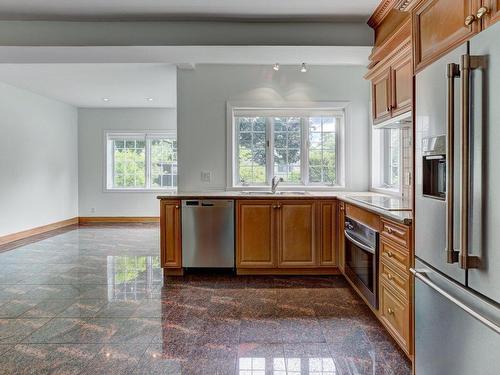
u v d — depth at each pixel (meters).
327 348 2.31
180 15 3.09
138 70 4.94
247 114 4.61
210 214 3.83
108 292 3.38
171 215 3.85
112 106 7.71
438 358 1.62
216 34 3.22
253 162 4.72
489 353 1.25
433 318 1.66
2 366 2.10
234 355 2.23
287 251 3.81
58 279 3.79
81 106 7.71
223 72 4.54
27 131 6.25
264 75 4.54
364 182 4.55
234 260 3.85
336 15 3.10
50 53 3.39
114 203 7.96
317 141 4.70
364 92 4.54
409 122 2.77
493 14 1.24
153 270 4.13
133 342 2.40
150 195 7.95
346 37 3.24
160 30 3.21
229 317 2.81
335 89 4.54
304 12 3.04
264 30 3.22
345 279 3.75
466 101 1.29
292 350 2.29
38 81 5.55
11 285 3.59
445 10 1.56
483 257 1.25
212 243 3.84
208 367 2.09
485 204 1.23
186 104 4.55
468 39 1.34
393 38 2.52
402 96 2.51
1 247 5.36
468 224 1.32
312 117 4.66
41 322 2.71
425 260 1.73
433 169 1.70
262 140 4.71
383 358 2.19
